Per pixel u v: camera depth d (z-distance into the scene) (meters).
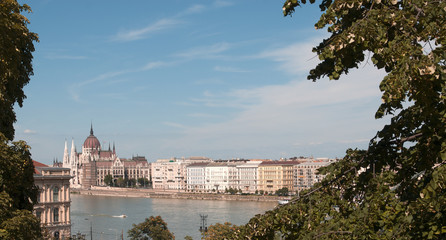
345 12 16.38
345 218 18.23
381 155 17.86
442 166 14.71
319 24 16.91
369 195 17.58
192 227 179.12
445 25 14.34
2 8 36.12
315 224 18.58
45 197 108.56
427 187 14.47
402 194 16.91
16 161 35.00
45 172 109.12
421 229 14.91
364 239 16.09
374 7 16.45
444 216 14.63
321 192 19.45
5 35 35.56
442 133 14.83
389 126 17.62
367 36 15.52
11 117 38.62
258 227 19.77
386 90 14.59
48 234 97.94
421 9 15.16
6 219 30.62
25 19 38.53
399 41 14.98
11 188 34.72
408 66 14.09
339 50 16.27
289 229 19.16
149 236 116.50
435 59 13.73
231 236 20.94
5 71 35.88
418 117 15.73
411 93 14.52
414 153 16.19
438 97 14.17
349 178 18.70
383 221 16.16
